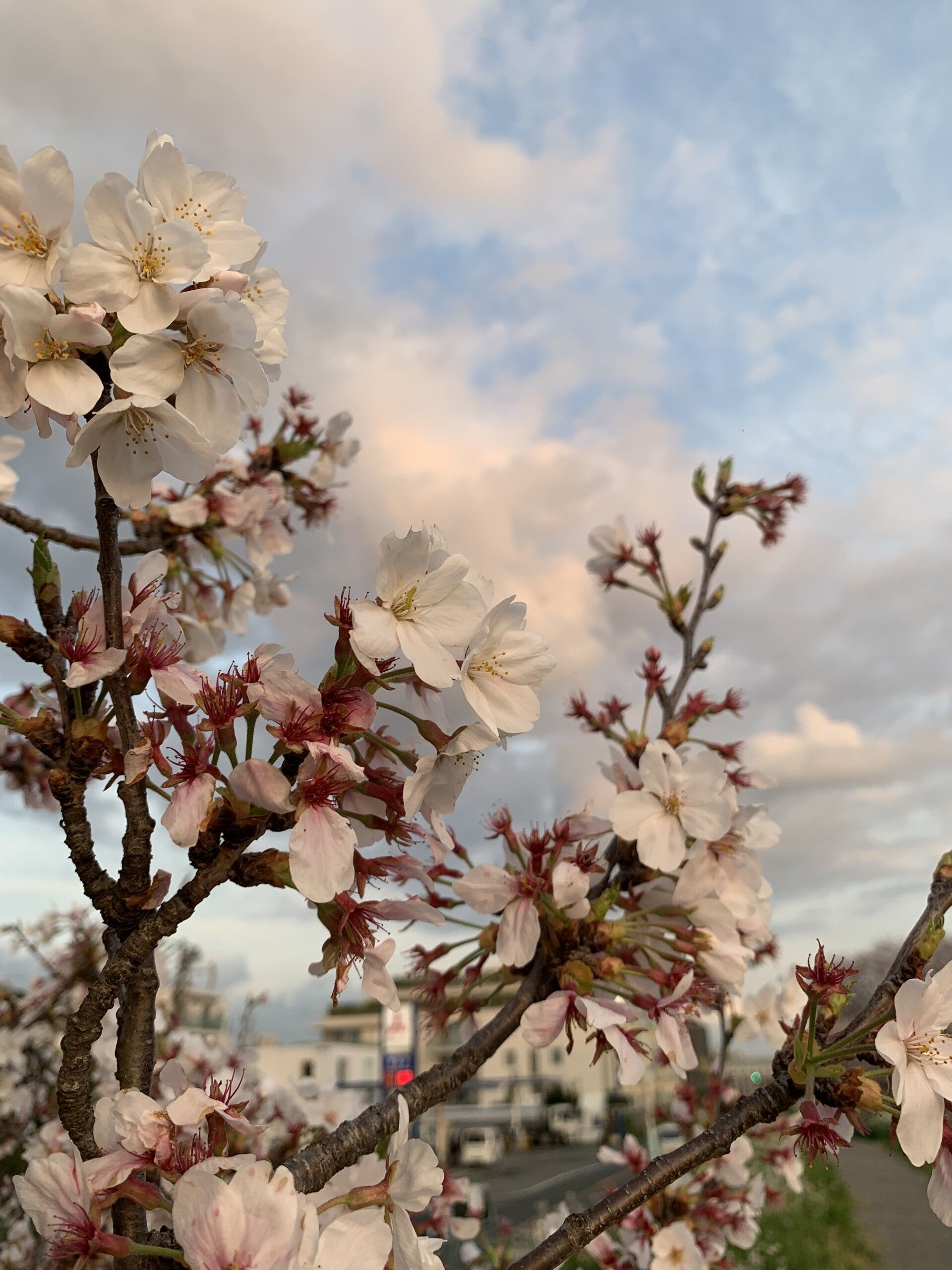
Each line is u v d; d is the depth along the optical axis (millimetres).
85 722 228
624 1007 332
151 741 225
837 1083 259
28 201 225
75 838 227
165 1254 190
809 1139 258
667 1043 341
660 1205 596
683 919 393
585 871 369
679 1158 262
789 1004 613
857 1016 277
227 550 688
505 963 346
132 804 218
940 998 248
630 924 382
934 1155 236
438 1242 236
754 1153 711
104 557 223
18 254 226
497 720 243
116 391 228
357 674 225
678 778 395
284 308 277
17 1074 766
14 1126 735
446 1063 302
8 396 222
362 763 251
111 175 221
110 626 221
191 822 212
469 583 231
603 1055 327
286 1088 595
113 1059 541
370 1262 202
